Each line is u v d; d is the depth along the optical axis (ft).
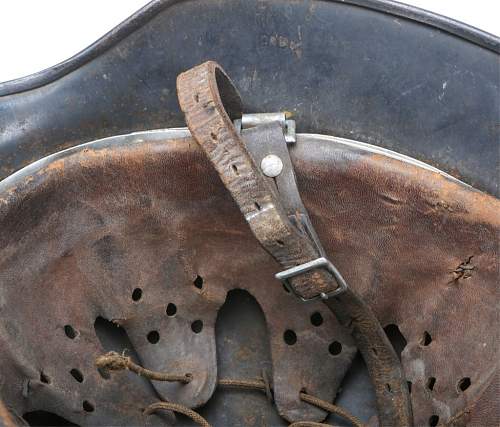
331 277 5.04
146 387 5.64
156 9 5.81
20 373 5.15
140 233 5.57
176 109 5.92
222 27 5.83
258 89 5.86
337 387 5.62
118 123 5.95
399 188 5.31
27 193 5.34
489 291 5.16
